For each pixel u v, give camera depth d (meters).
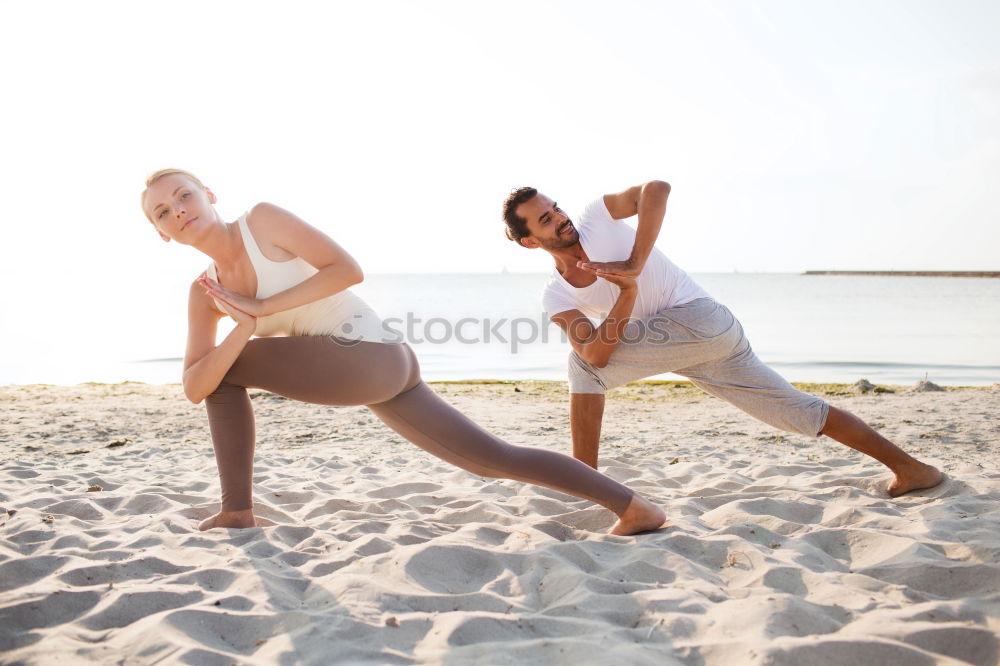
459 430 2.90
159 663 1.79
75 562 2.55
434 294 71.88
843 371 15.48
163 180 2.76
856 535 2.71
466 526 2.97
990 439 5.63
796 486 3.79
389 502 3.70
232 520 3.05
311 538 2.91
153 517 3.34
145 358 17.92
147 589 2.23
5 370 15.81
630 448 5.70
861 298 59.72
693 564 2.50
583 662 1.77
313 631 1.95
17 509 3.43
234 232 2.82
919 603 2.13
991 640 1.82
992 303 49.84
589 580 2.32
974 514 3.05
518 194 3.40
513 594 2.32
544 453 2.93
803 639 1.83
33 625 2.07
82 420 7.35
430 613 2.10
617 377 3.55
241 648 1.95
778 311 38.97
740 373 3.48
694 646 1.85
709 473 4.43
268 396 8.64
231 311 2.72
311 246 2.75
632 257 3.15
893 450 3.51
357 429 6.85
